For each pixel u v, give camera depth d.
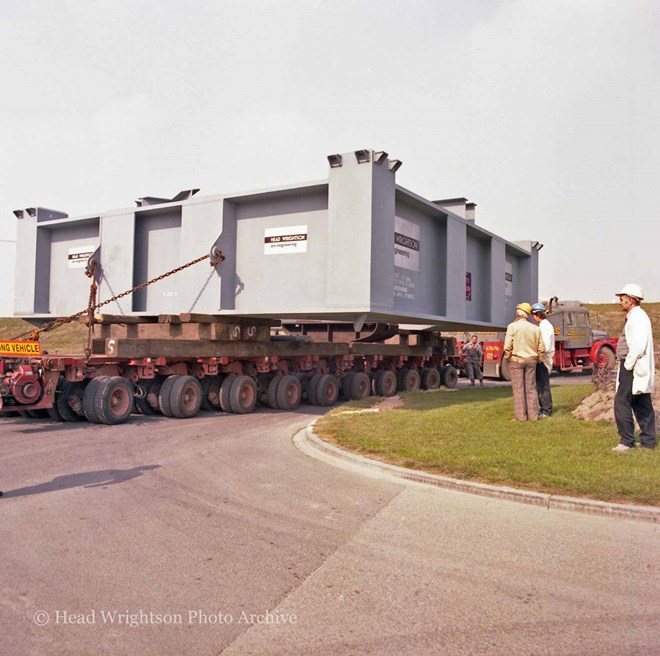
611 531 4.61
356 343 14.90
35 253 12.20
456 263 11.77
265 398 13.01
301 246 9.59
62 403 10.38
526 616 3.23
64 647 2.91
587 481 5.55
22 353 9.50
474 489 5.66
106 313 11.14
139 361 10.63
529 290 15.64
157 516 4.95
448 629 3.09
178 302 10.47
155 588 3.57
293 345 13.02
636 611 3.28
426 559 4.05
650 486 5.36
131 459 7.18
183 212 10.34
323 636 3.02
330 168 9.16
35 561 3.97
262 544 4.32
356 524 4.77
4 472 6.46
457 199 12.88
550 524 4.77
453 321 11.61
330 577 3.75
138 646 2.92
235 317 10.84
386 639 2.99
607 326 46.38
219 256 9.85
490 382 22.95
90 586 3.59
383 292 9.14
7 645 2.92
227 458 7.29
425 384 18.62
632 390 6.80
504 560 4.03
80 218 11.51
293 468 6.74
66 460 7.09
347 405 12.72
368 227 8.76
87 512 5.04
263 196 9.86
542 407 9.88
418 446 7.38
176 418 11.12
